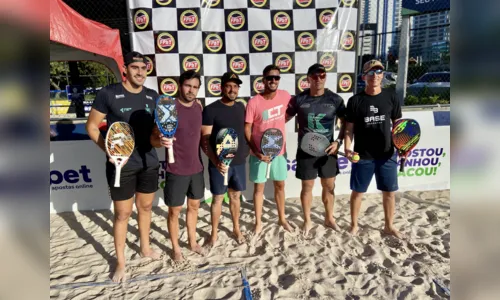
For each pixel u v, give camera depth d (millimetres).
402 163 3588
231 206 3729
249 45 4891
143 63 2893
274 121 3654
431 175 5227
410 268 3188
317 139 3611
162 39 4750
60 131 4547
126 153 2787
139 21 4703
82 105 8734
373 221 4219
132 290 2957
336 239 3777
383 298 2791
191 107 3188
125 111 2891
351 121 3689
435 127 5102
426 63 12102
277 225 4117
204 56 4852
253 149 3670
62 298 2848
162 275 3145
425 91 11367
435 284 2939
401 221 4184
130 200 3080
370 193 5211
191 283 3039
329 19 4930
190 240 3564
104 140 2910
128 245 3754
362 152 3666
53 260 3461
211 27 4812
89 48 4074
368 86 3514
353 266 3262
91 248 3709
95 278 3143
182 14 4742
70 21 3793
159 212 4645
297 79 5020
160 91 4852
